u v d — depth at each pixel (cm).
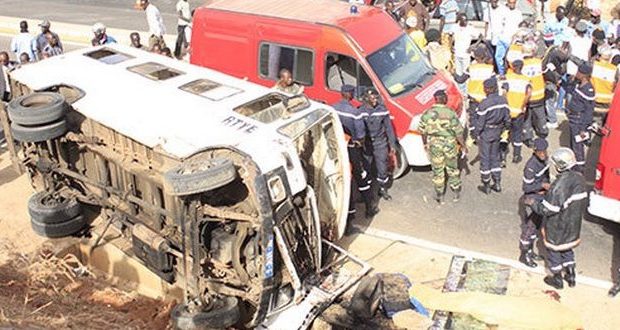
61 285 871
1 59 1222
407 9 1467
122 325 785
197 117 788
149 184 784
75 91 884
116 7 2188
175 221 758
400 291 784
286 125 759
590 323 779
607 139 873
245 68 1170
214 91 852
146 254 795
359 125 940
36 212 905
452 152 991
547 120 1255
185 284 756
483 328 732
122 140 820
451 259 898
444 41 1463
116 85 885
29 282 864
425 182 1097
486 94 1004
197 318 722
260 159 693
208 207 701
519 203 1029
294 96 811
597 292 830
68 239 940
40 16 2080
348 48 1062
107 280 902
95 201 895
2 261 904
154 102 832
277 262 727
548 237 808
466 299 748
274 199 686
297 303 746
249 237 712
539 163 838
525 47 1117
